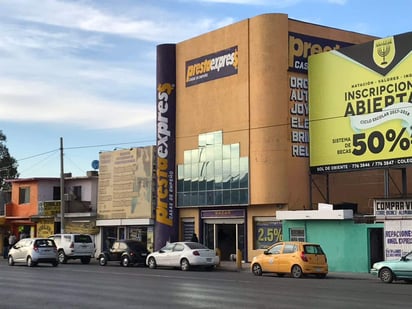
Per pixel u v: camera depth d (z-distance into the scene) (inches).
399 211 1061.1
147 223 1571.1
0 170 2728.8
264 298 619.5
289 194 1275.8
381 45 1181.7
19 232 2086.6
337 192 1344.7
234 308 533.3
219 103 1407.5
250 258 1322.6
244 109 1342.3
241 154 1339.8
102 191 1754.4
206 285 791.7
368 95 1195.3
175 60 1544.0
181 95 1517.0
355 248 1115.3
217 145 1401.3
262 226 1317.7
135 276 980.6
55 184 2028.8
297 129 1306.6
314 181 1311.5
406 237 1047.0
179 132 1514.5
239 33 1366.9
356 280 932.0
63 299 622.2
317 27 1362.0
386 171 1171.3
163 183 1507.1
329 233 1160.8
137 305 562.9
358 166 1200.8
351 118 1221.1
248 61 1339.8
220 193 1381.6
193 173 1461.6
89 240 1505.9
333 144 1250.6
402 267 852.6
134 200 1630.2
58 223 1930.4
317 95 1293.1
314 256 978.7
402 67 1142.3
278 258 1000.2
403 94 1136.2
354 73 1224.2
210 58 1441.9
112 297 638.5
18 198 2081.7
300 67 1326.3
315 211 1165.7
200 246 1187.9
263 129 1294.3
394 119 1146.7
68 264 1451.8
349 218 1122.7
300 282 861.2
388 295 655.8
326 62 1282.0
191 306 550.6
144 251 1333.7
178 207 1499.8
